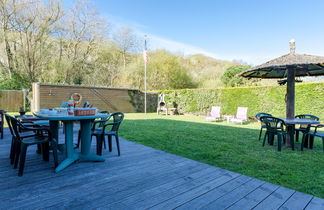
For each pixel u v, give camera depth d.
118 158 3.33
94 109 2.94
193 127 7.00
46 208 1.78
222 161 3.24
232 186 2.30
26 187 2.19
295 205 1.92
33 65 14.09
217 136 5.37
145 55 13.48
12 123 2.73
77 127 6.66
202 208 1.83
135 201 1.93
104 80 18.14
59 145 3.37
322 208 1.87
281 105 8.67
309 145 4.23
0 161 3.07
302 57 4.07
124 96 13.69
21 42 13.62
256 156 3.55
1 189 2.13
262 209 1.84
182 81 17.50
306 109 7.86
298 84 8.09
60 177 2.48
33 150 3.71
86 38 16.95
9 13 12.77
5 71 13.39
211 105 11.52
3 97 11.25
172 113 12.94
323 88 7.48
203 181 2.43
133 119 9.59
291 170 2.86
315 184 2.39
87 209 1.78
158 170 2.79
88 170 2.74
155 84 16.95
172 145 4.31
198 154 3.63
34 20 13.46
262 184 2.37
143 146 4.21
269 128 4.27
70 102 3.08
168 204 1.89
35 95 10.48
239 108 8.70
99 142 3.40
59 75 15.27
